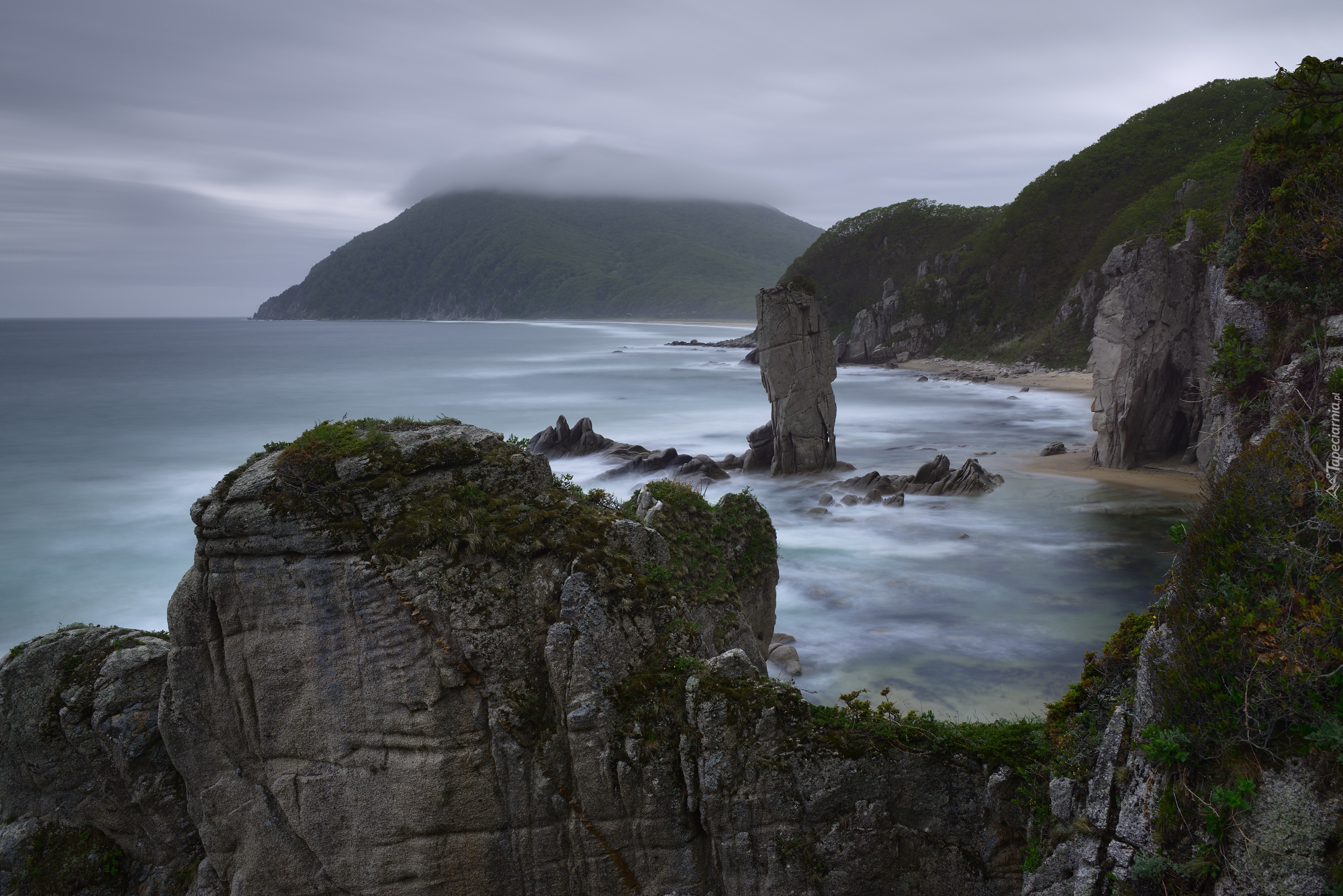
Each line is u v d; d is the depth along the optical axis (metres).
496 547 10.71
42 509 41.69
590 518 11.41
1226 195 96.94
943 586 27.78
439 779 10.38
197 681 10.98
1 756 12.27
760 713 10.02
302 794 10.80
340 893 10.94
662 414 76.06
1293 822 7.00
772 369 46.34
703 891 10.21
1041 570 29.27
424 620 10.36
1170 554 30.70
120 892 12.02
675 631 10.95
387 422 11.86
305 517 10.52
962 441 59.34
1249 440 16.86
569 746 10.33
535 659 10.60
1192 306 44.31
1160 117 129.50
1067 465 47.94
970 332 133.75
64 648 12.41
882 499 39.56
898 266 163.75
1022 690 20.23
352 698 10.55
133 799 11.76
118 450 59.19
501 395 94.56
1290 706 7.32
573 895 10.45
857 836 9.80
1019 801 9.55
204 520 10.59
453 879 10.56
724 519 15.70
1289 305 17.50
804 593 27.27
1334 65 13.51
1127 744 8.59
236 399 92.06
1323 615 7.66
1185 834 7.59
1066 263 126.19
